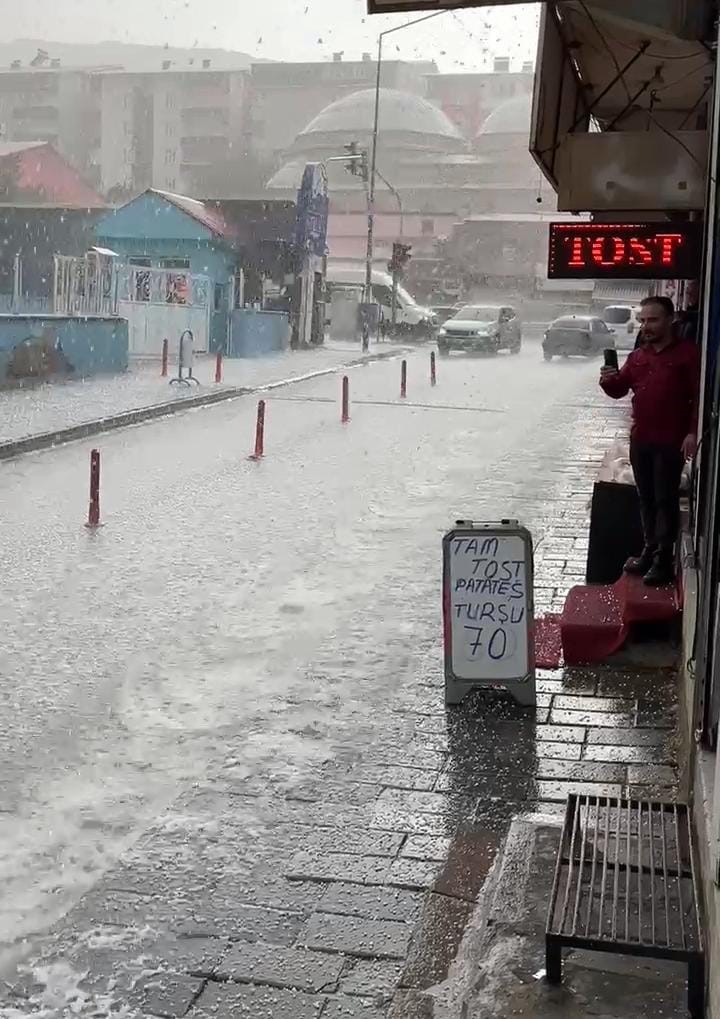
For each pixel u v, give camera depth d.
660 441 7.39
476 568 6.54
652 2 6.28
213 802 5.33
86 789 5.67
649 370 7.43
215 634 8.27
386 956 4.09
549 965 3.77
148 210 34.44
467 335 37.66
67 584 9.71
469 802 5.33
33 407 20.61
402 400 24.66
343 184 77.12
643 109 9.69
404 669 7.32
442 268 69.25
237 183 95.81
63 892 4.64
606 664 7.23
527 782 5.55
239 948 4.14
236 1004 3.82
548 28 7.64
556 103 8.23
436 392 26.50
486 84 95.50
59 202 53.12
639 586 7.53
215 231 34.31
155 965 4.03
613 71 8.79
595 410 23.06
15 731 6.44
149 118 99.25
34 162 52.38
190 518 12.53
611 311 39.56
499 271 68.62
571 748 5.96
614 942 3.71
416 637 8.09
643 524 7.80
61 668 7.54
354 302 43.84
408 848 4.88
